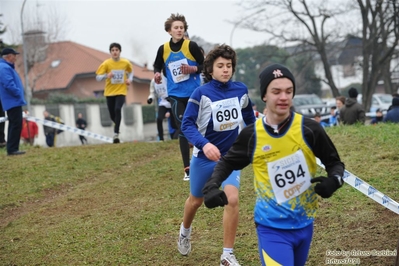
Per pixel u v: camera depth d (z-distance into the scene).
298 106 30.59
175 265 6.34
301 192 4.32
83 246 7.19
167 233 7.35
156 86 14.94
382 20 37.25
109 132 42.75
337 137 11.53
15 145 13.07
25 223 8.37
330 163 4.32
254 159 4.39
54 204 9.24
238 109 5.82
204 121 5.80
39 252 7.12
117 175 10.85
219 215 7.73
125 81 14.07
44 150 13.54
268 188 4.36
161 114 15.23
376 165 9.15
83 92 55.53
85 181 10.76
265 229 4.38
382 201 6.81
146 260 6.56
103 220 8.12
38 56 47.84
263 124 4.36
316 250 6.27
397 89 57.41
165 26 9.25
